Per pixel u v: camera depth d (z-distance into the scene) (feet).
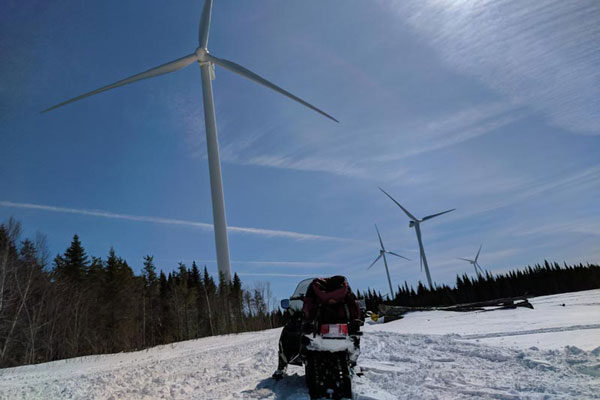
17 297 100.17
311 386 13.89
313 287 15.07
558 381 13.56
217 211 168.45
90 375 29.68
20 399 20.71
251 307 234.58
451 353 22.06
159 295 187.52
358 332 15.60
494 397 12.38
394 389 14.46
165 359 37.96
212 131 169.17
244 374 21.75
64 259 164.35
